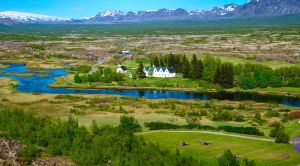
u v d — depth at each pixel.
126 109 175.25
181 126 141.75
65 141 102.75
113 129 120.06
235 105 187.50
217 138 123.81
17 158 89.88
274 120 153.38
